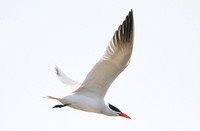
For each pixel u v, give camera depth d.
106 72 13.69
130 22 12.79
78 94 14.62
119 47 12.98
